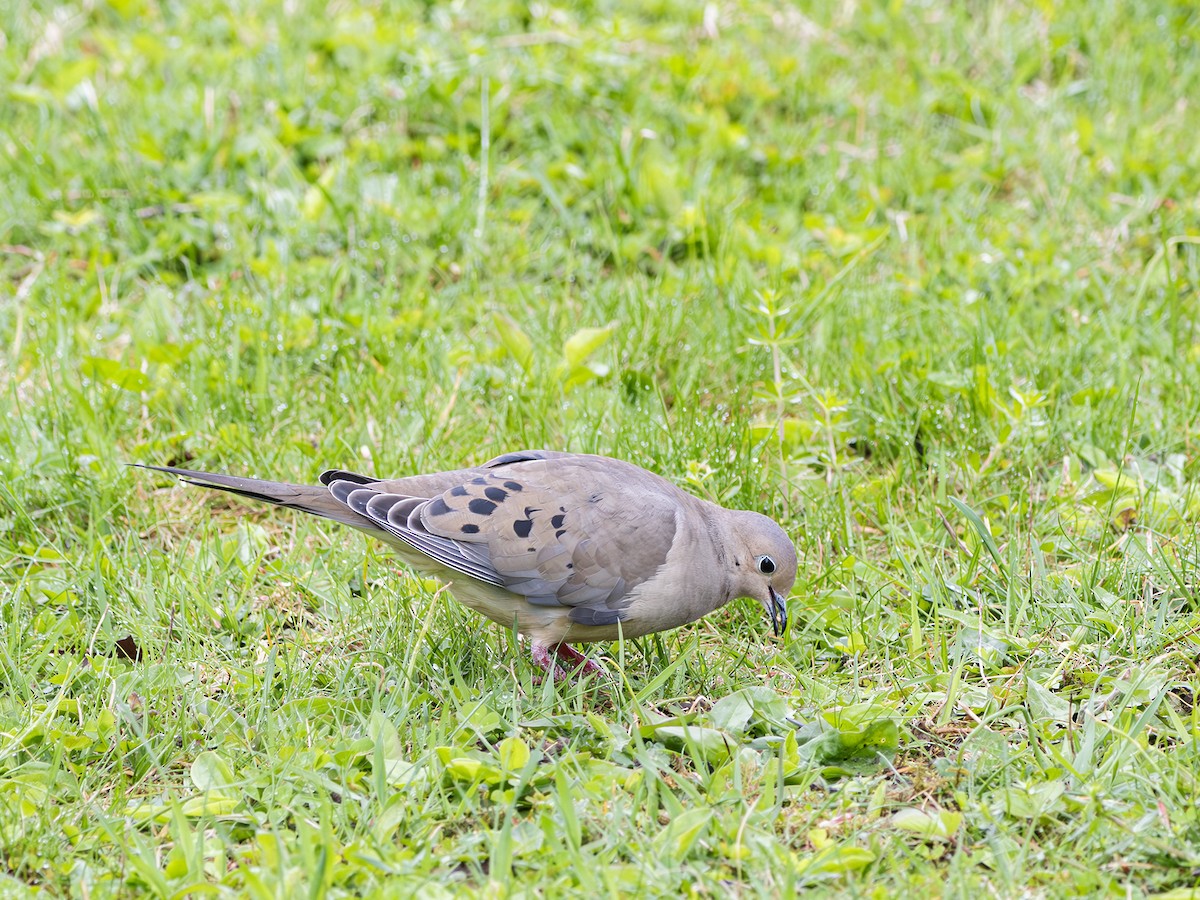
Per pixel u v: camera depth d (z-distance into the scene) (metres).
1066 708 7.98
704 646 9.15
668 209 14.16
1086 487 10.49
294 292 12.89
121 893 6.62
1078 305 13.05
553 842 6.72
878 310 12.65
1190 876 6.66
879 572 9.40
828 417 10.52
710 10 17.50
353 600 9.30
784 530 9.27
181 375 11.76
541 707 8.08
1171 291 12.40
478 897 6.39
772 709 7.99
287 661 8.58
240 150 14.45
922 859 6.87
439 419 11.34
